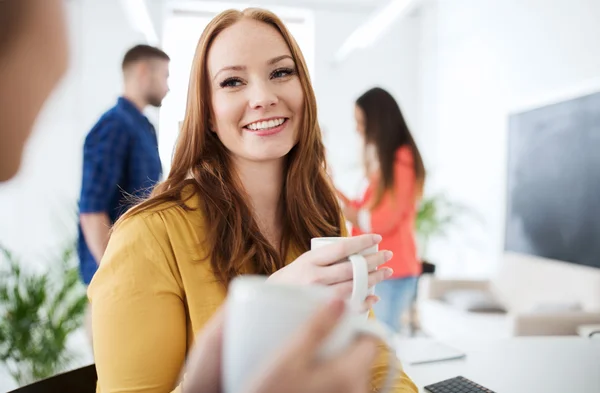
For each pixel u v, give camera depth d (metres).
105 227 1.98
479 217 4.39
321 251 0.52
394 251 2.18
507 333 2.59
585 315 2.52
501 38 4.08
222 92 0.77
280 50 0.78
